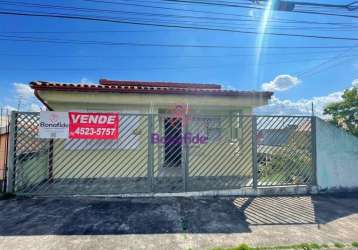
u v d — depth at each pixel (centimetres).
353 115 1436
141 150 826
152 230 454
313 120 741
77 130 657
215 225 483
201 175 768
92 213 528
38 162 710
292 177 732
